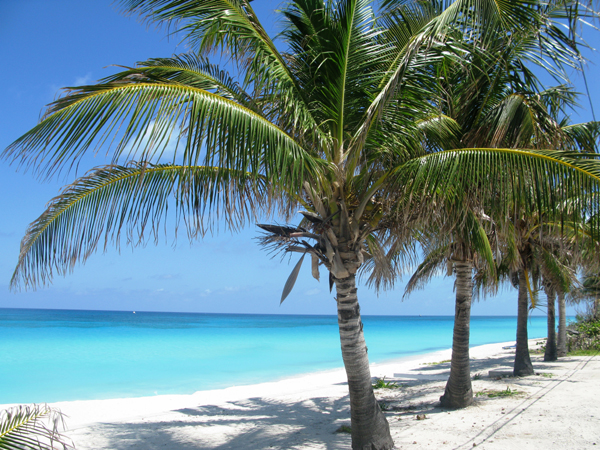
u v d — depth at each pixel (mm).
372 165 5793
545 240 10273
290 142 4289
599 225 4023
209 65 5527
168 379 16875
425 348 33031
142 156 3467
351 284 5500
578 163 3930
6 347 27453
